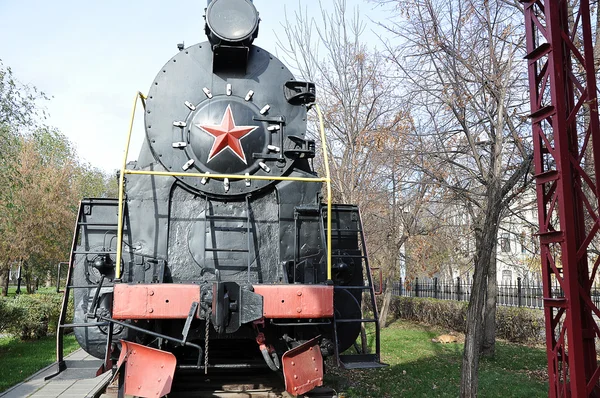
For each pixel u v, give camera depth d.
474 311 7.13
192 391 6.15
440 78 9.70
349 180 14.85
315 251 6.82
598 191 5.60
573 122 6.07
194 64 7.07
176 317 5.23
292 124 7.14
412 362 12.09
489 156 10.78
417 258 18.69
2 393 9.21
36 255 29.25
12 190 19.72
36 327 16.05
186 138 6.77
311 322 5.78
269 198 6.91
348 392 8.93
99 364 5.96
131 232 6.47
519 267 18.45
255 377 6.83
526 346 14.51
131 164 6.83
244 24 6.91
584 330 5.66
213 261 6.55
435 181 10.81
